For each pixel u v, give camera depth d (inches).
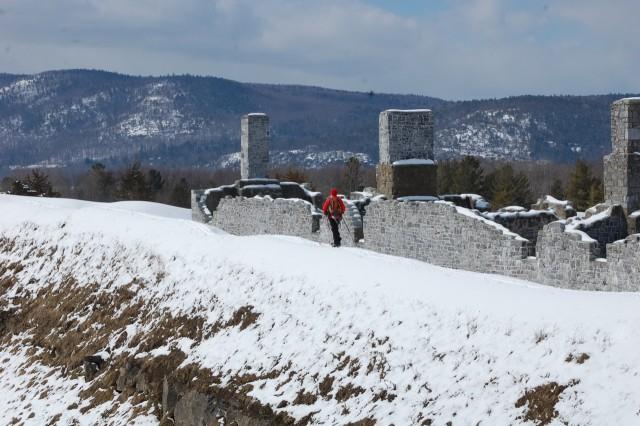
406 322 1037.2
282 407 1035.3
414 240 1541.6
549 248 1279.5
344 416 954.1
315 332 1138.7
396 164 1807.3
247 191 2274.9
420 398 903.7
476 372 888.3
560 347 848.9
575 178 3631.9
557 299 958.4
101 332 1576.0
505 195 3811.5
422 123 1824.6
